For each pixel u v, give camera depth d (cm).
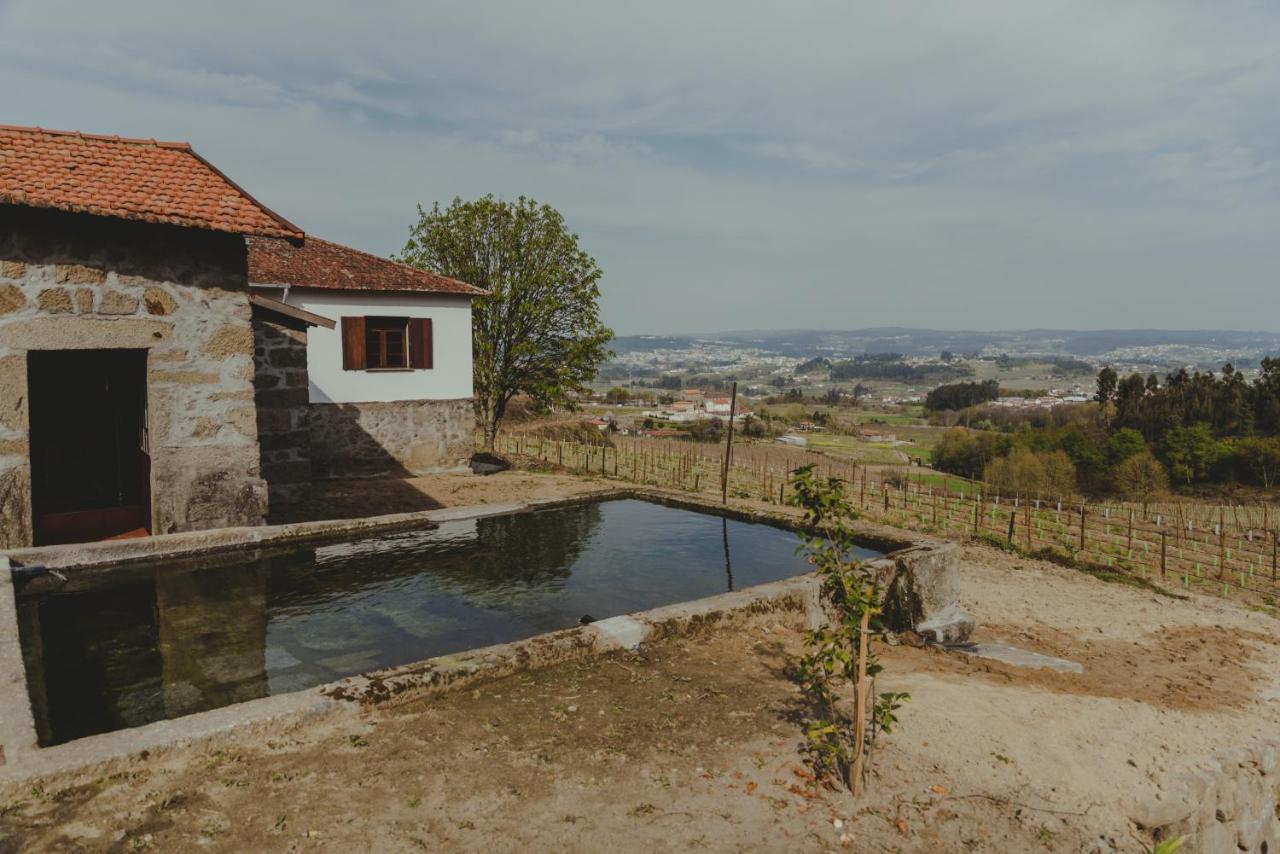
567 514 967
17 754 341
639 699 463
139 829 310
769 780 380
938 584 726
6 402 683
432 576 716
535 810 343
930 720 457
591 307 2016
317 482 1337
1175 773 435
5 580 557
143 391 799
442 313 1486
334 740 391
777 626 629
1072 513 1997
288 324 1074
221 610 606
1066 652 719
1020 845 351
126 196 721
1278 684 652
